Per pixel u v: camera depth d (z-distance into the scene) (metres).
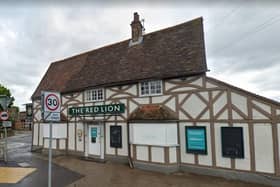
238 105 7.87
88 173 8.85
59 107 5.58
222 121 8.14
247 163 7.59
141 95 10.24
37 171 9.27
